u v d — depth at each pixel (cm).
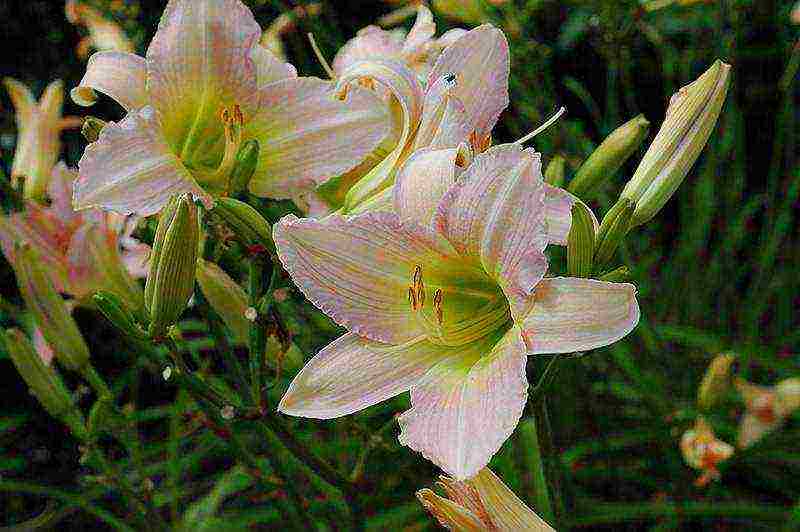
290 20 117
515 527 68
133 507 83
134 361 146
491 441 66
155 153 72
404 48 79
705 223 145
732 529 116
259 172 74
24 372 79
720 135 149
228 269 89
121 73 73
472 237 68
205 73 73
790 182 146
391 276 70
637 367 126
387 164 72
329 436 117
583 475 118
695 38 147
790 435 118
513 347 67
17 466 149
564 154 124
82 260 78
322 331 108
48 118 86
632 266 134
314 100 74
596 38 136
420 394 68
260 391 75
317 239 69
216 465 148
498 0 111
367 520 105
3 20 175
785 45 155
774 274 155
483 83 73
